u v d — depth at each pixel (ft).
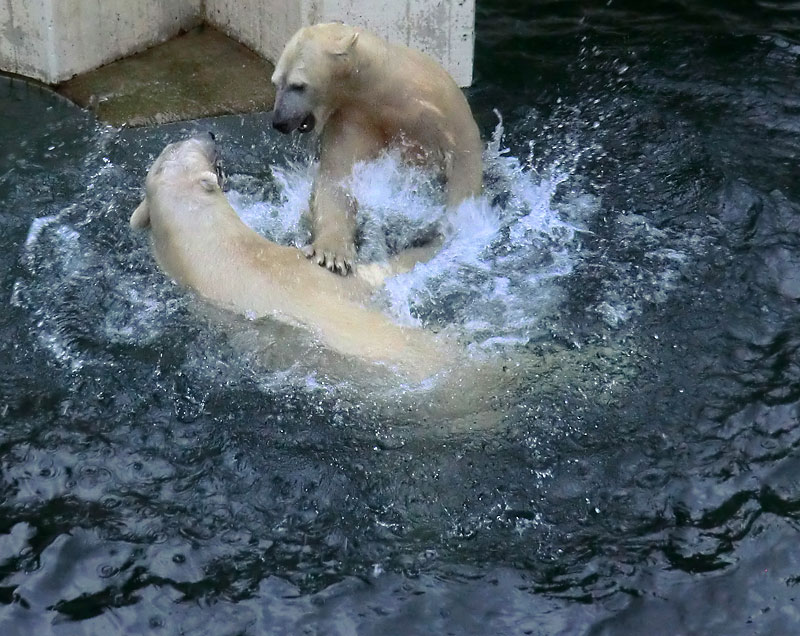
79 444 20.72
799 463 20.33
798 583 18.17
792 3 37.09
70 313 23.86
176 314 23.50
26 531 18.98
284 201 28.48
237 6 34.01
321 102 25.62
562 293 24.94
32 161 29.30
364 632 17.43
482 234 27.07
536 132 31.27
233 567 18.48
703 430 21.09
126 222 26.91
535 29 35.96
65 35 31.94
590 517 19.45
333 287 23.57
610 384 22.18
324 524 19.29
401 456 20.43
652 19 36.52
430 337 22.90
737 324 23.85
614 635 17.44
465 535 19.13
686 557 18.67
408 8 31.27
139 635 17.37
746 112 31.86
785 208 27.63
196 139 26.68
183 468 20.27
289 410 21.30
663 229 27.17
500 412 21.34
